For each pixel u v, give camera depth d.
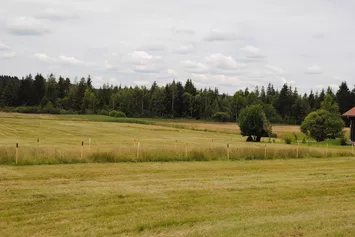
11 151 19.47
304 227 9.21
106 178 15.68
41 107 136.88
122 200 11.64
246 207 11.30
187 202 11.70
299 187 14.60
